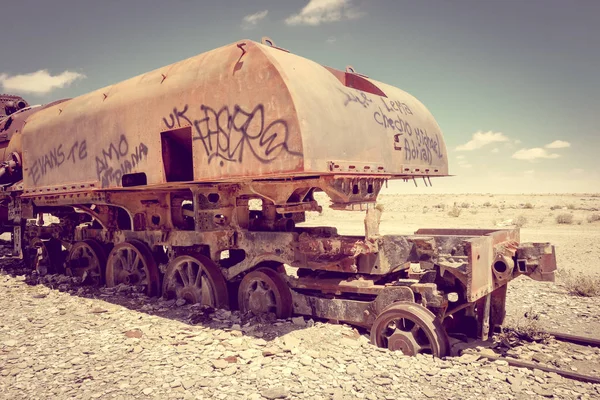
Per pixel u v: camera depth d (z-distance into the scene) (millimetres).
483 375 4234
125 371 4395
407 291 5027
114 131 6844
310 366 4410
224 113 5273
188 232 7043
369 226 5270
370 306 5328
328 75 5516
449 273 5363
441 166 7688
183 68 5973
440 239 5172
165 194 7520
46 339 5469
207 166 5484
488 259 4805
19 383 4184
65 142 7902
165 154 6113
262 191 5824
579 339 5395
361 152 5434
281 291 6016
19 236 10836
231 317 6195
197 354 4832
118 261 8523
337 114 5148
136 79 6828
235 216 6590
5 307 7113
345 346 4949
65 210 10078
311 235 5992
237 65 5176
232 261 7562
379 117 6016
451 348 5109
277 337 5270
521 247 4996
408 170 6551
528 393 3883
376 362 4496
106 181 7012
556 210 33562
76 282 8922
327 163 4836
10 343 5301
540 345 5324
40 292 8234
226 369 4352
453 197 67000
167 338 5410
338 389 3910
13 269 10727
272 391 3848
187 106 5707
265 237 6195
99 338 5465
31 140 8844
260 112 4910
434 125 7668
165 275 7453
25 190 9039
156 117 6141
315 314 5828
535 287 8430
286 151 4680
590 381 4160
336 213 34938
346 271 5512
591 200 50438
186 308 6809
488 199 59062
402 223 23875
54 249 10531
